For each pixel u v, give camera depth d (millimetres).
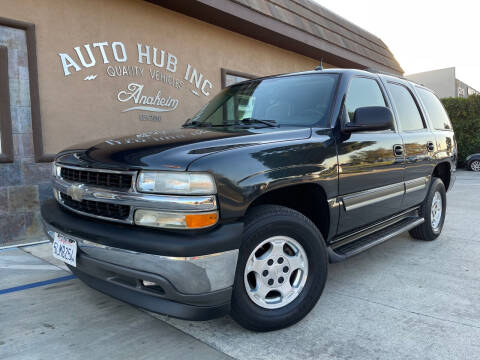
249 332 2414
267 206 2375
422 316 2592
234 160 2127
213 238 1975
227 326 2498
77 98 5164
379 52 12750
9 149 4551
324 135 2719
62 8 4980
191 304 2020
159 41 6125
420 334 2352
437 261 3771
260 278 2322
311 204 2746
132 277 2047
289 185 2344
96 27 5328
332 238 2850
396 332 2381
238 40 7684
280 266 2402
